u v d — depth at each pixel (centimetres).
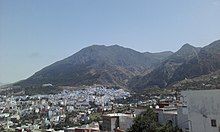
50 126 14662
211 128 3400
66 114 19288
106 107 17288
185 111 4038
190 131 3653
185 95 3750
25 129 13912
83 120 12850
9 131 14225
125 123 5759
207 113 3444
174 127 4144
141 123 4472
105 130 6006
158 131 4184
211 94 3403
